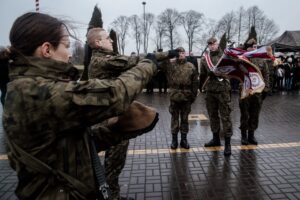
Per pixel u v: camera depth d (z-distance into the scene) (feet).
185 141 19.30
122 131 4.66
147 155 18.04
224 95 17.33
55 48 3.96
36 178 3.86
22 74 3.76
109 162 10.52
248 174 14.75
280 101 42.14
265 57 13.30
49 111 3.55
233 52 13.26
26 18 3.86
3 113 3.78
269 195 12.51
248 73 12.92
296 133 22.97
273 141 20.70
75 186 3.86
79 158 3.93
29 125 3.63
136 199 12.45
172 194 12.82
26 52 3.83
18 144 3.74
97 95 3.54
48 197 3.83
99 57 9.35
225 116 17.46
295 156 17.34
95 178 4.15
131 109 4.61
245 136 19.99
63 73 3.89
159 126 26.20
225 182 13.88
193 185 13.64
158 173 15.14
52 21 3.93
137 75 3.88
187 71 18.08
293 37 71.20
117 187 10.77
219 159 17.02
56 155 3.80
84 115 3.60
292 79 55.93
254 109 19.40
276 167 15.62
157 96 48.83
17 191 3.99
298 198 12.22
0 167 16.71
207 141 20.95
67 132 3.77
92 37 9.62
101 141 4.71
